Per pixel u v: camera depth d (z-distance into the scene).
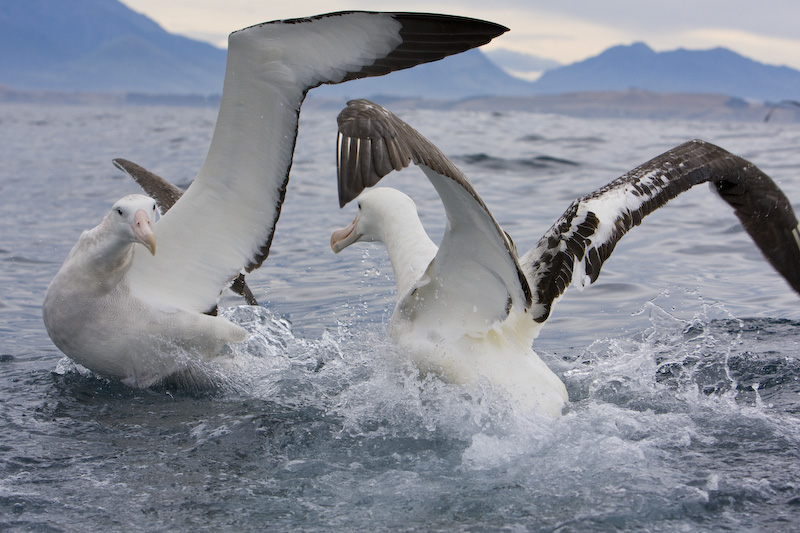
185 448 5.12
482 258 5.04
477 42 4.64
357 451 5.07
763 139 37.53
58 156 26.45
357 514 4.19
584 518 4.06
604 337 7.76
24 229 13.57
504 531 3.96
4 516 4.13
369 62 4.99
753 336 7.46
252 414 5.77
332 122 44.94
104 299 6.18
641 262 10.82
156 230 6.34
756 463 4.70
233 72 5.40
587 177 19.45
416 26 4.70
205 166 6.13
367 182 3.60
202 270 6.53
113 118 68.19
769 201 5.84
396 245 6.05
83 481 4.59
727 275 10.16
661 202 6.04
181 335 6.34
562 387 5.66
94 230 6.10
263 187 6.16
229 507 4.28
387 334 5.84
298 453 5.05
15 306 9.12
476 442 4.93
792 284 5.74
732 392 6.04
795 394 5.98
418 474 4.68
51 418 5.66
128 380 6.46
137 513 4.21
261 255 6.56
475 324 5.51
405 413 5.59
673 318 8.18
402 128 3.89
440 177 4.29
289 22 4.96
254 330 7.69
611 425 5.16
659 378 6.46
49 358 7.27
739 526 3.97
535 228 12.84
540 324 5.82
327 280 9.96
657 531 3.93
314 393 6.28
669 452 4.89
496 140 31.20
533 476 4.60
